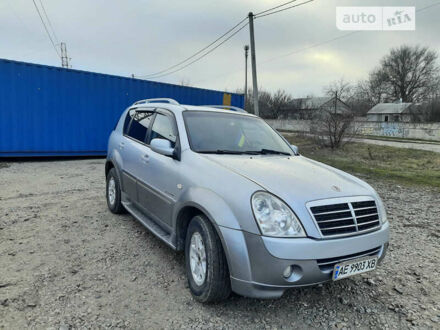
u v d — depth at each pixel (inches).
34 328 87.0
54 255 134.0
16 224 169.2
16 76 378.3
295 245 84.9
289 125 1635.1
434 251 154.8
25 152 394.6
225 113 154.3
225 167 106.2
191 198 104.7
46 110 403.9
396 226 192.1
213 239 95.3
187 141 124.6
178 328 90.7
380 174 370.0
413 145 858.8
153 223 142.4
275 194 91.0
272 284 85.6
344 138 649.0
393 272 131.7
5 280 111.4
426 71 2130.9
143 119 169.2
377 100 2365.9
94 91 440.5
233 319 96.0
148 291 109.4
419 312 103.6
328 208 92.8
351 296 112.2
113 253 138.3
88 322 91.0
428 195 274.4
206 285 96.7
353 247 92.3
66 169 356.5
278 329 92.5
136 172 155.3
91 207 206.1
